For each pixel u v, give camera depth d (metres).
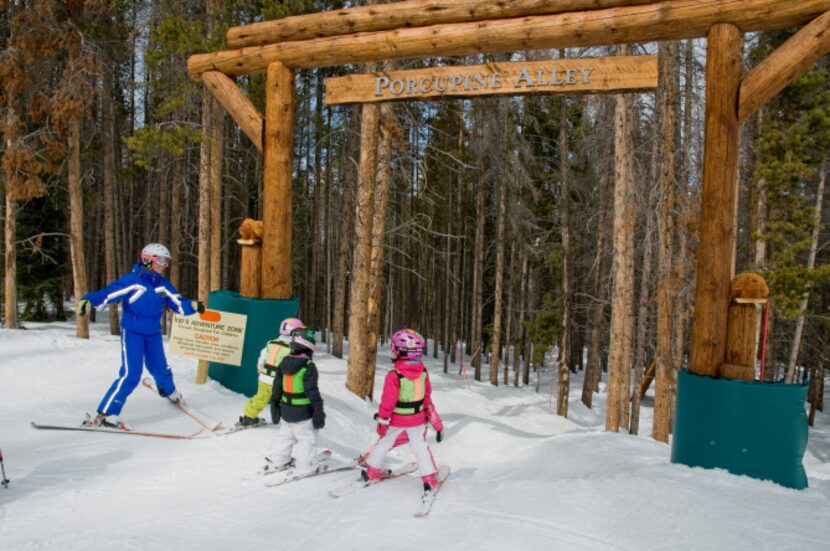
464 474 6.12
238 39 7.72
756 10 5.53
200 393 7.57
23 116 16.84
